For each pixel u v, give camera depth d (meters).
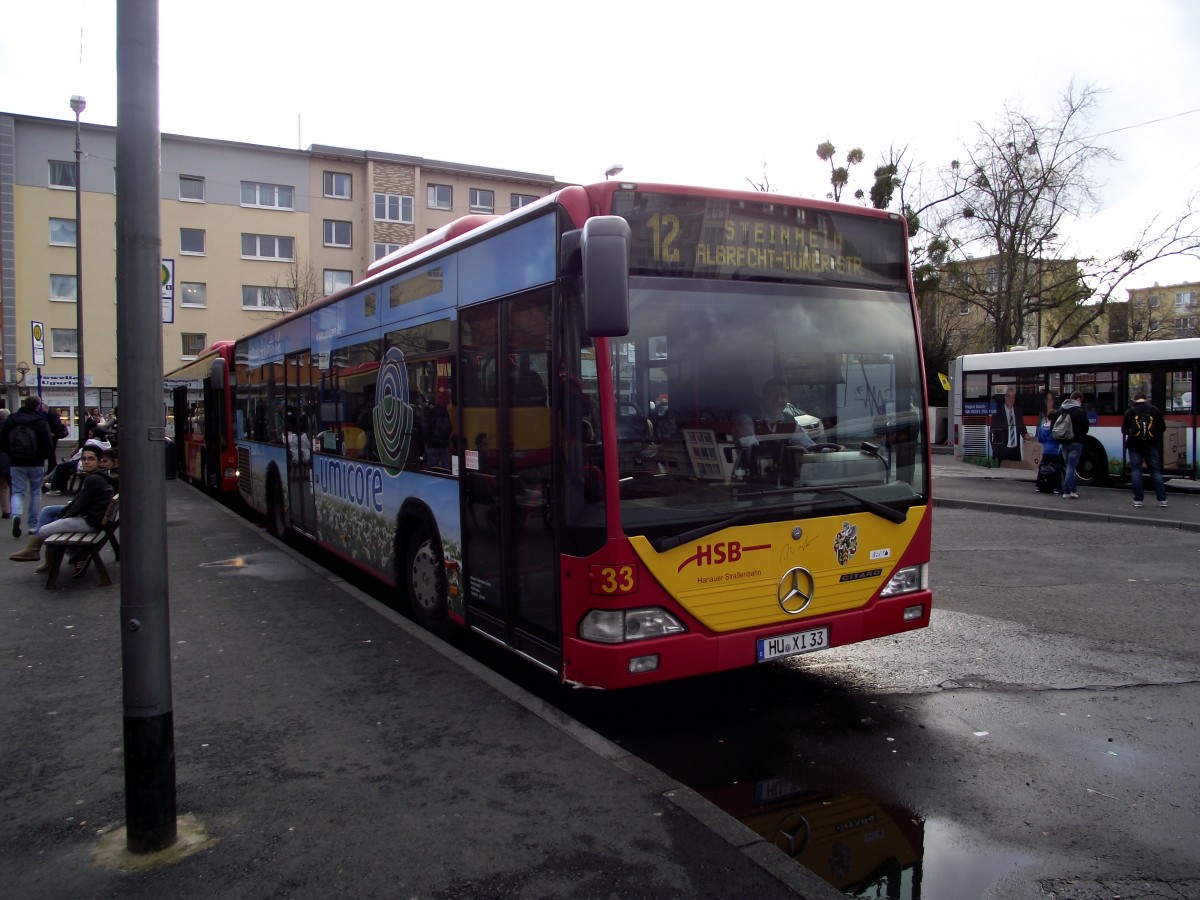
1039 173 30.16
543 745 4.40
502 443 5.22
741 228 4.80
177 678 5.52
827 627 4.91
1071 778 4.30
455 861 3.31
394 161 48.69
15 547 10.76
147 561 3.32
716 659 4.55
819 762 4.55
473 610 5.73
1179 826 3.81
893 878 3.41
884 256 5.31
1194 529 11.90
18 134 41.84
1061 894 3.28
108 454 8.61
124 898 3.08
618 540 4.32
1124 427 14.19
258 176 46.19
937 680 5.82
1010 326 31.98
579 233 4.36
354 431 8.14
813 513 4.86
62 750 4.43
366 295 7.76
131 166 3.09
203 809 3.75
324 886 3.15
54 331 42.69
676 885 3.15
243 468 13.76
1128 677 5.81
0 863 3.34
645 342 4.48
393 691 5.24
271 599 7.66
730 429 4.69
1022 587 8.53
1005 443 20.55
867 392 5.17
